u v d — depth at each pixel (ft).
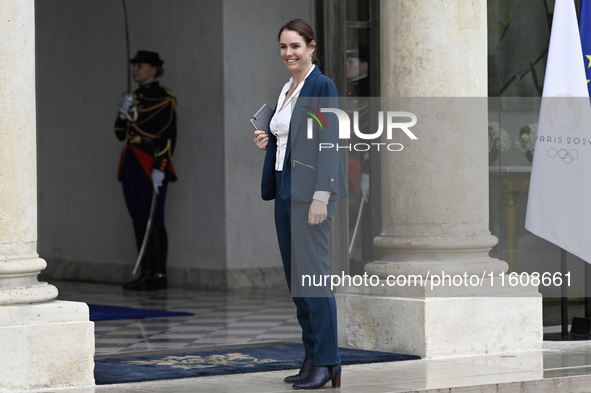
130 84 56.95
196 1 54.24
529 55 34.40
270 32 54.75
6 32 21.13
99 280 58.34
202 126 54.13
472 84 27.89
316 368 21.16
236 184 53.11
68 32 61.93
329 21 30.30
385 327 27.45
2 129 21.22
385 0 28.19
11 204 21.39
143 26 57.41
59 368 21.18
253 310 41.09
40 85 64.18
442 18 27.50
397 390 21.06
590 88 29.91
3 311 20.61
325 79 20.92
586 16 30.17
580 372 23.88
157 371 23.61
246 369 23.99
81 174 60.54
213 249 53.21
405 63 27.73
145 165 52.65
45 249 63.16
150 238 52.60
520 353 27.53
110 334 33.17
